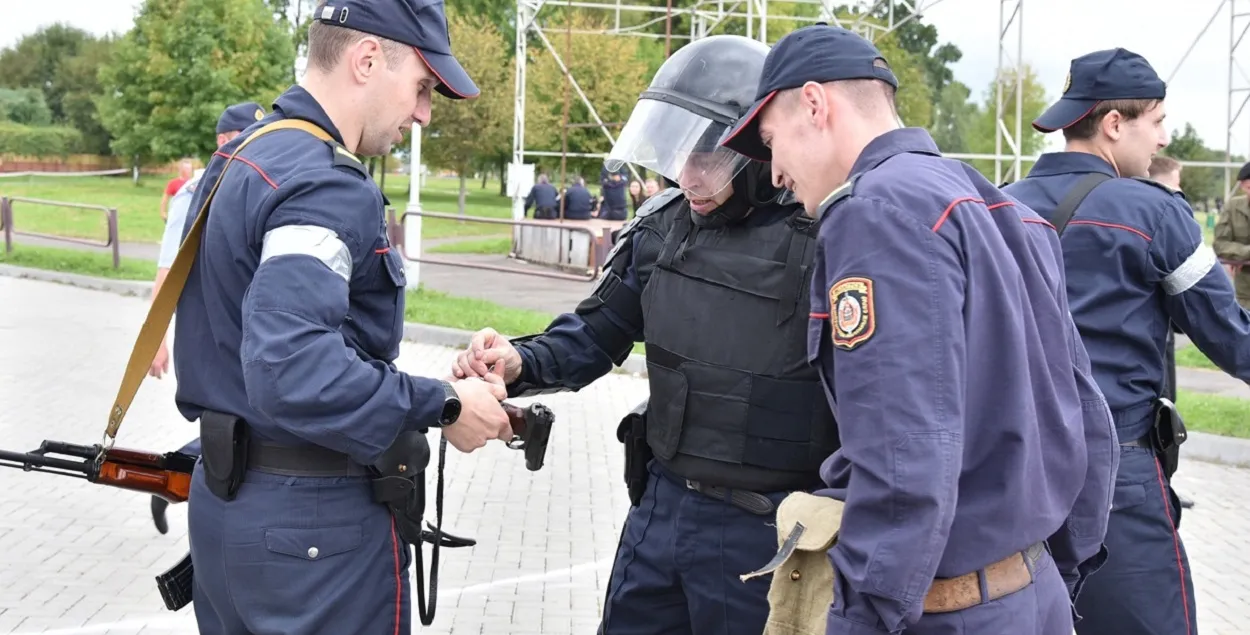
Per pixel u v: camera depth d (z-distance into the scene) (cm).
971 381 200
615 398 886
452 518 586
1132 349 309
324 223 228
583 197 2450
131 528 554
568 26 1959
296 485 242
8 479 622
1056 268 231
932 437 189
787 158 221
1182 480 691
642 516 286
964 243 200
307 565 241
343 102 248
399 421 233
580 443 742
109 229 1602
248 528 241
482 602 479
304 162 235
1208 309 306
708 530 268
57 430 725
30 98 6800
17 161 5803
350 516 245
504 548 543
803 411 254
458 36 3581
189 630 437
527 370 302
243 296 238
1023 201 326
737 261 262
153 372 564
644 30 3114
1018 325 204
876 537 193
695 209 269
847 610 204
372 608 249
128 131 4512
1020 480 203
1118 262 307
